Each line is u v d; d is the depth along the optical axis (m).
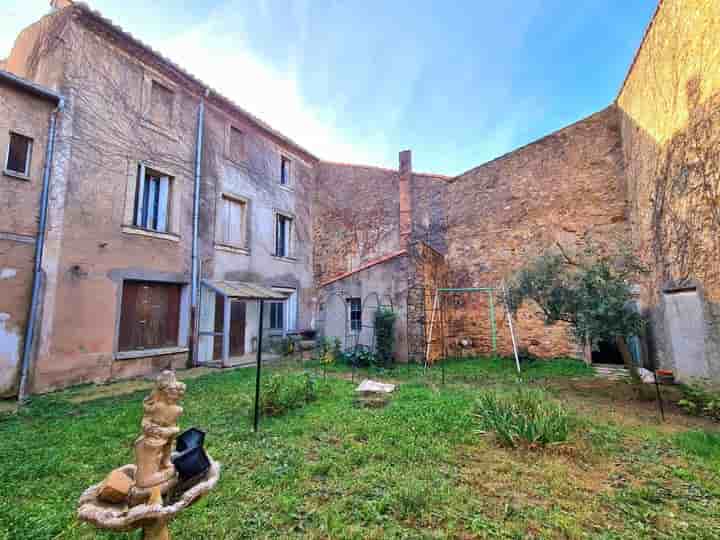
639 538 2.20
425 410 4.80
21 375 5.85
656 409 5.10
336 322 10.22
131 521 1.47
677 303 6.48
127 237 7.57
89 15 7.02
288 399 5.07
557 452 3.52
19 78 5.99
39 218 6.25
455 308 11.26
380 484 2.85
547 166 10.27
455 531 2.26
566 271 6.28
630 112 8.45
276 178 12.30
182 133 9.00
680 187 6.13
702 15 5.35
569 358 9.42
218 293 9.54
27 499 2.65
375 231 13.09
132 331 7.68
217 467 1.94
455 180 11.73
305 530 2.29
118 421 4.41
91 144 7.05
